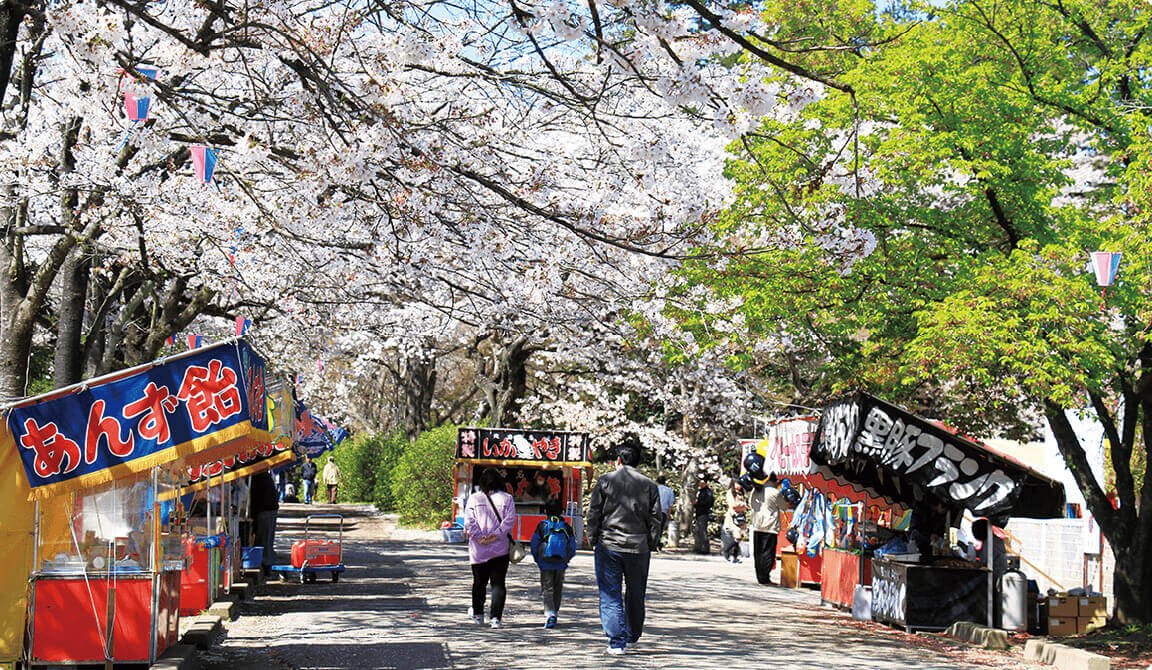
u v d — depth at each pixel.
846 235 9.41
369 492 44.47
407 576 19.14
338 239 13.60
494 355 34.16
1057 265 14.07
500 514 12.84
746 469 22.08
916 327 16.00
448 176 10.43
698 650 11.23
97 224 12.59
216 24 10.95
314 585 17.36
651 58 8.27
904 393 17.38
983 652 12.58
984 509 13.73
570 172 12.30
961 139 15.02
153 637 9.03
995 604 14.77
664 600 16.95
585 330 25.97
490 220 11.87
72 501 9.01
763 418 29.14
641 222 10.33
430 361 39.59
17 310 12.35
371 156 9.06
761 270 15.55
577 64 11.43
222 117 11.41
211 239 13.67
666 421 33.88
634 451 10.98
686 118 12.09
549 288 12.88
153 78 9.42
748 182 15.52
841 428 14.44
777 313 16.67
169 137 10.90
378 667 9.77
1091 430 21.50
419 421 40.16
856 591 15.63
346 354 34.69
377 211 12.55
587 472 27.69
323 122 9.51
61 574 8.92
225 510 14.92
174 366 8.78
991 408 18.81
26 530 8.72
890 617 14.70
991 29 15.55
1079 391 15.28
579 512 27.70
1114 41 16.53
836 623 15.01
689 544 32.47
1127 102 15.33
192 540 12.79
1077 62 17.44
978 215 16.14
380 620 13.11
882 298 16.05
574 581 19.36
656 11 7.43
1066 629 15.32
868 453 13.83
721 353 23.91
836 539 18.09
